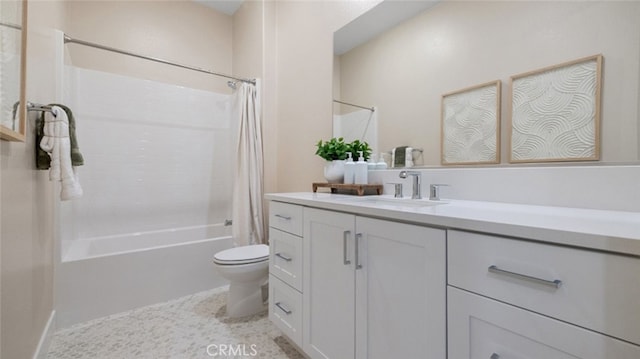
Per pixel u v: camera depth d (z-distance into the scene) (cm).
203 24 308
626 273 50
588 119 94
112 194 251
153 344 154
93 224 242
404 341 88
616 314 51
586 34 95
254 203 249
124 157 257
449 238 76
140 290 198
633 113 86
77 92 236
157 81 279
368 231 100
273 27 267
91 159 242
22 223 111
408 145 151
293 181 243
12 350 98
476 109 124
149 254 203
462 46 128
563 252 57
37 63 135
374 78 169
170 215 281
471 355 71
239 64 307
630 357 49
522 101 110
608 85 91
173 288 212
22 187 113
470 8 125
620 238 49
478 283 70
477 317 70
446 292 77
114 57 257
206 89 309
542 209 94
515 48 112
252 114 253
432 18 140
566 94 99
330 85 202
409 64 150
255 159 252
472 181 123
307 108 225
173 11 290
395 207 99
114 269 189
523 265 62
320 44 211
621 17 88
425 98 143
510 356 64
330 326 117
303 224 133
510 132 113
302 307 133
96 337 160
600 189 91
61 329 167
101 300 183
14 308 100
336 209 114
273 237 157
